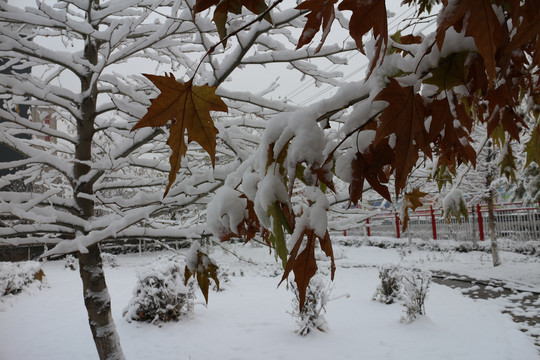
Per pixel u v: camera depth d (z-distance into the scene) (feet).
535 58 1.94
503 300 25.50
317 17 1.78
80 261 12.87
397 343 18.63
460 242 50.93
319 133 2.27
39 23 10.91
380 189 2.22
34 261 41.63
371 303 27.02
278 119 2.41
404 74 2.37
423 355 17.01
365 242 67.92
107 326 12.70
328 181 2.20
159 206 10.72
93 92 13.05
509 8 2.04
